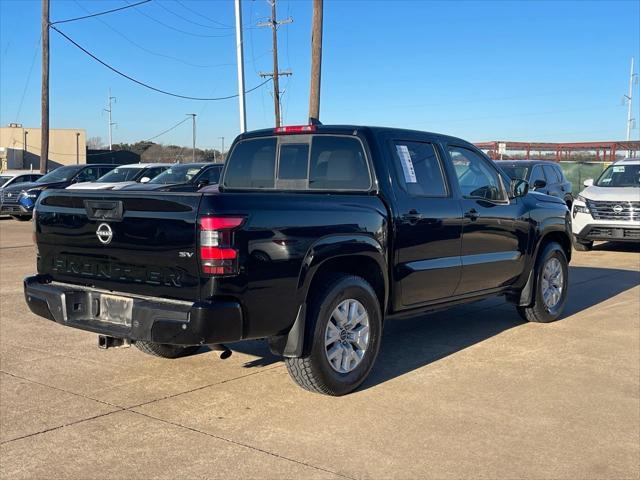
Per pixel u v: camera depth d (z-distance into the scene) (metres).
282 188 5.95
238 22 18.17
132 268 4.48
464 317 7.77
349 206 4.94
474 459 3.90
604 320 7.50
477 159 6.51
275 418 4.53
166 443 4.12
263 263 4.30
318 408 4.72
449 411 4.66
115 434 4.25
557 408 4.72
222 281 4.12
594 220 13.33
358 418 4.53
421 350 6.28
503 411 4.66
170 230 4.23
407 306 5.58
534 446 4.08
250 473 3.72
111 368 5.66
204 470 3.75
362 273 5.29
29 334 6.79
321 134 5.70
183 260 4.20
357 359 5.05
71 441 4.14
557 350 6.25
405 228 5.40
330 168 5.61
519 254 6.80
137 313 4.31
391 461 3.87
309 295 4.76
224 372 5.56
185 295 4.23
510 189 6.76
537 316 7.30
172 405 4.78
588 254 13.71
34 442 4.12
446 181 5.97
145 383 5.27
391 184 5.39
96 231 4.64
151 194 4.32
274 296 4.39
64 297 4.73
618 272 11.10
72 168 22.48
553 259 7.41
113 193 4.54
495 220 6.41
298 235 4.51
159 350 5.75
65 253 4.92
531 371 5.59
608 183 14.26
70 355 6.04
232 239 4.14
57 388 5.13
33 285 5.04
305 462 3.86
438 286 5.82
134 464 3.83
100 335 4.68
